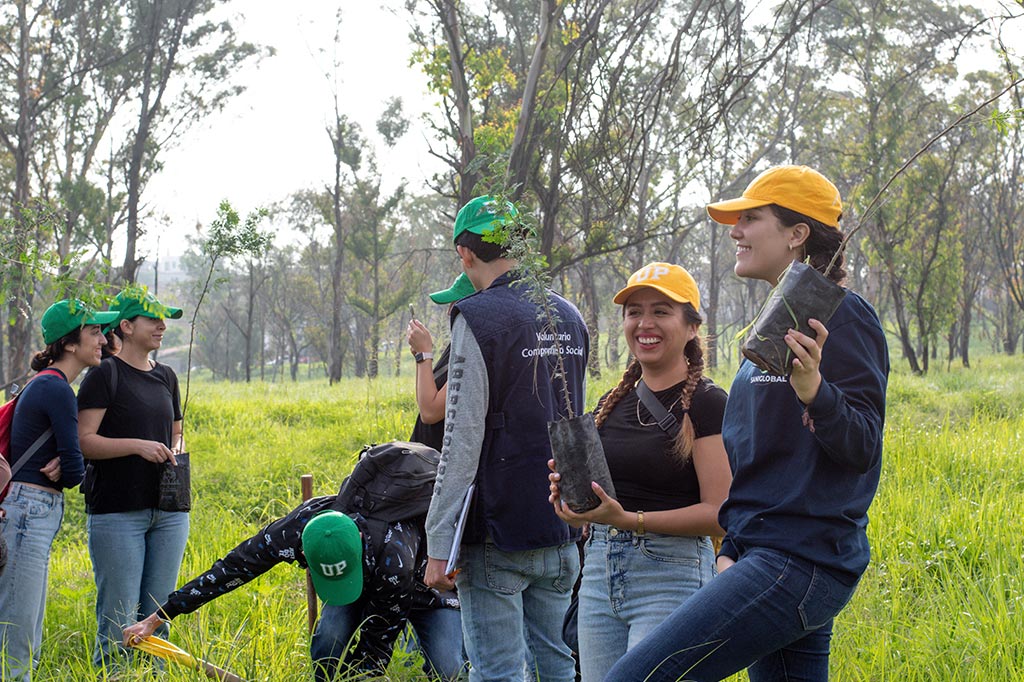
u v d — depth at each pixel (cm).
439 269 5141
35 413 484
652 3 1220
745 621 270
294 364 5688
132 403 528
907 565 593
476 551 367
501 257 380
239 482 1116
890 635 474
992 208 3884
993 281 4494
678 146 1029
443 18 1377
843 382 267
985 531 639
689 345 346
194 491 1083
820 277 255
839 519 271
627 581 329
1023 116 278
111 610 523
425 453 455
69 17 3167
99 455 514
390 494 445
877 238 2892
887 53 2664
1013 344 4472
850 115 3061
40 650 523
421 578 469
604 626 336
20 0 3047
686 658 272
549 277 333
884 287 3978
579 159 1269
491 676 366
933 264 2927
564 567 379
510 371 361
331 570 421
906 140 3002
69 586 681
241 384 2964
